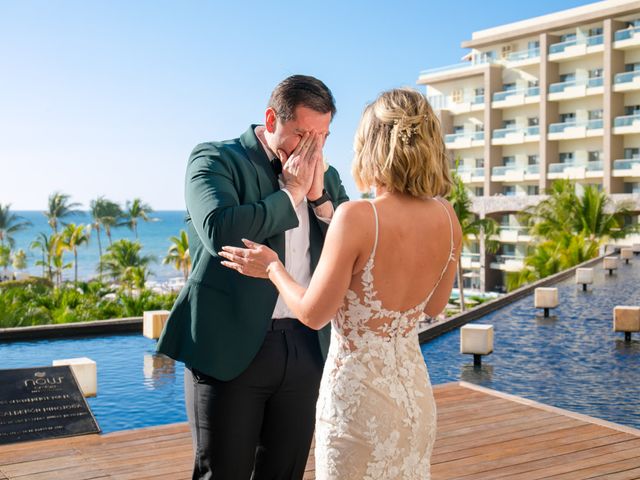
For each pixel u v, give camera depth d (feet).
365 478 6.27
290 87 6.99
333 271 5.99
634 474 13.11
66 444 14.58
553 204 120.78
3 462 13.51
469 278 156.87
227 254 6.57
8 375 17.17
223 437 7.21
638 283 72.84
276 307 7.43
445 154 6.40
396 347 6.46
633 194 122.21
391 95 6.28
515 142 148.15
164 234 513.45
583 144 140.97
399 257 6.18
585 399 29.48
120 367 33.60
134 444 14.69
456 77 158.61
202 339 7.12
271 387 7.37
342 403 6.33
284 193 6.90
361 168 6.42
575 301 60.49
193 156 7.37
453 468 13.47
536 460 13.91
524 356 38.50
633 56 133.80
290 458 7.65
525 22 151.23
